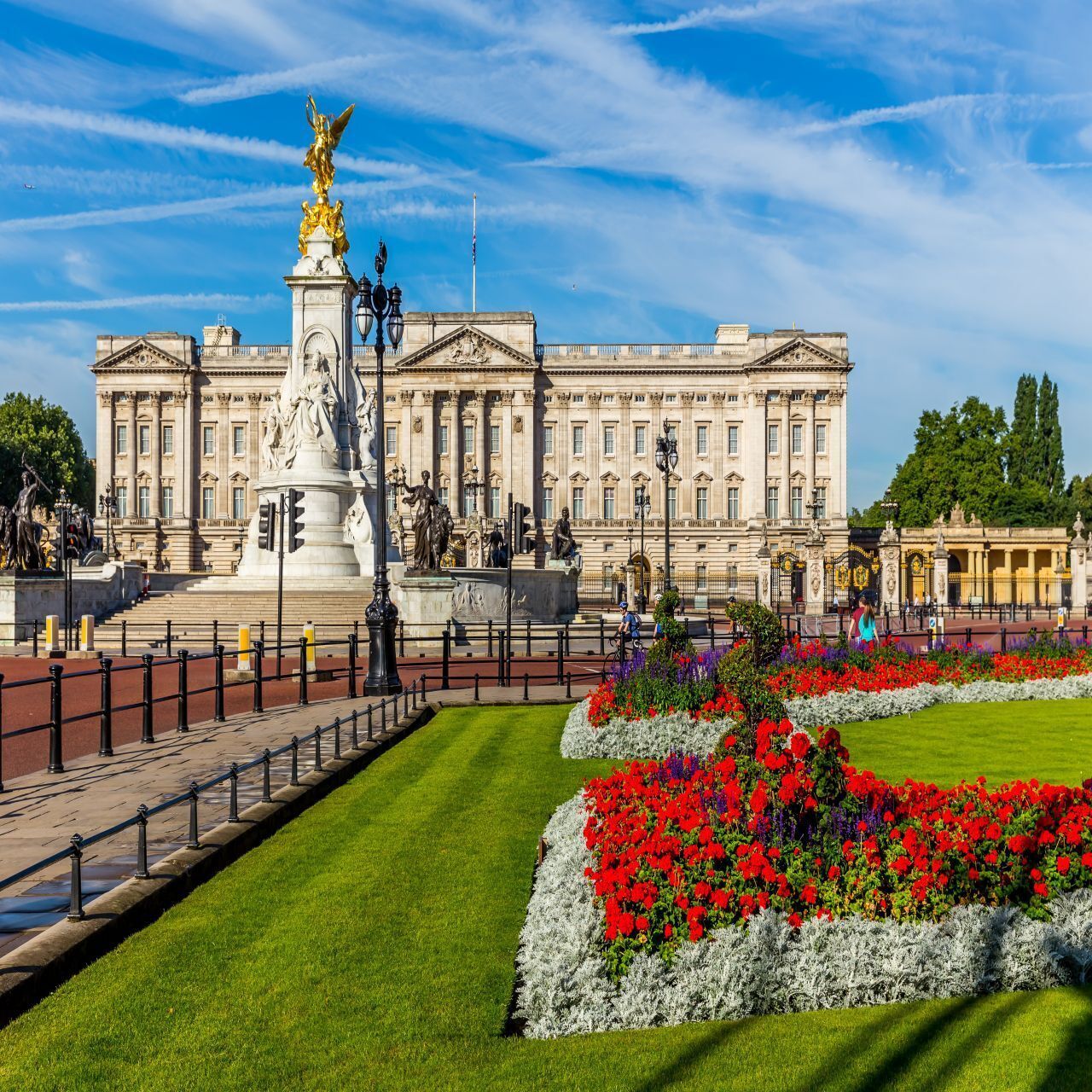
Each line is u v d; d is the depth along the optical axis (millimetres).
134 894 11453
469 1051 8609
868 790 11594
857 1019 9281
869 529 140250
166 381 139250
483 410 137125
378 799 17406
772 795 11133
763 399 136875
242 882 12766
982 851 10773
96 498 151500
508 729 25250
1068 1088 7844
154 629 53438
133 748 21062
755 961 9547
